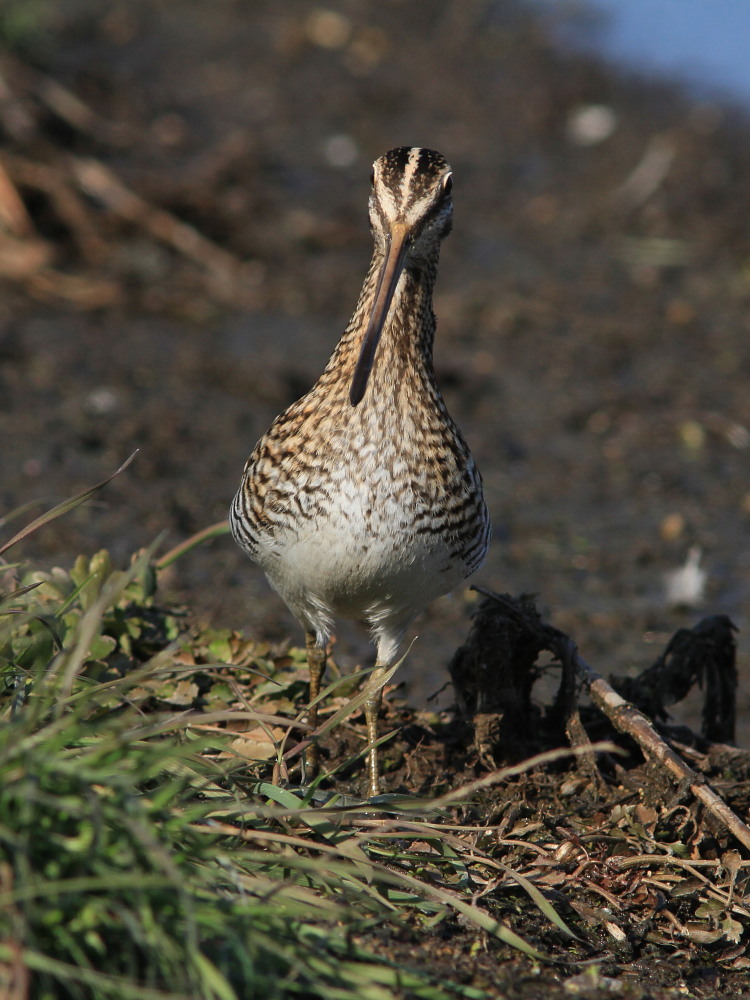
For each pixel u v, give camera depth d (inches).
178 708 339.3
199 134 881.5
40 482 523.2
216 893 240.1
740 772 339.3
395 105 978.7
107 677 337.4
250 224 779.4
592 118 960.9
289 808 273.1
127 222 733.9
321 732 299.1
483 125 951.6
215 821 265.9
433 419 307.6
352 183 855.7
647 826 310.5
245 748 323.3
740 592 494.6
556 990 260.5
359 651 445.4
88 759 233.9
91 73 918.4
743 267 777.6
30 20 877.2
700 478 576.4
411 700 410.9
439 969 257.1
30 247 700.0
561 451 594.6
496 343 687.7
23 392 592.4
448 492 306.2
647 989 270.4
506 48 1090.7
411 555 306.2
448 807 320.2
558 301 732.7
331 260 764.0
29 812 216.4
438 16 1155.3
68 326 660.7
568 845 307.6
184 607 403.2
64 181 731.4
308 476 304.8
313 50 1070.4
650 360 676.7
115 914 222.5
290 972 235.5
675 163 894.4
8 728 236.8
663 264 780.6
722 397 641.6
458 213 829.8
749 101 997.2
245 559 496.1
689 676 358.9
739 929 287.7
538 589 490.3
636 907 295.3
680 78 1034.7
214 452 565.6
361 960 250.1
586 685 337.4
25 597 351.6
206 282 719.1
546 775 333.4
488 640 339.9
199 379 625.9
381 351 304.5
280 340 672.4
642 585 496.7
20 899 212.1
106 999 215.9
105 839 228.1
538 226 821.2
